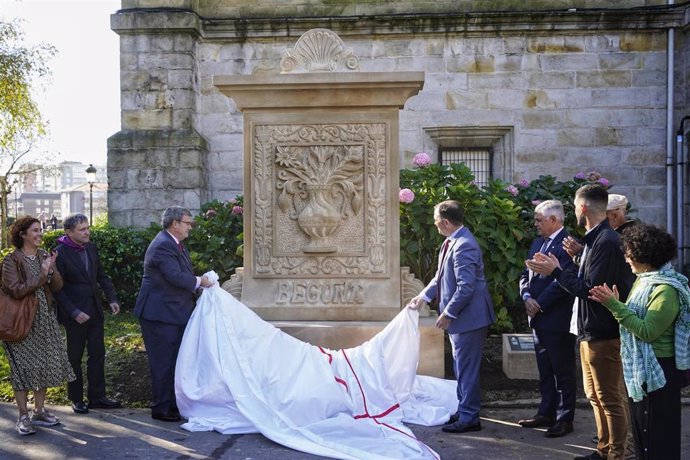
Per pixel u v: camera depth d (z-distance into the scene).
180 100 11.55
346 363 5.57
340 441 4.91
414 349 5.62
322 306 6.23
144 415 5.73
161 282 5.58
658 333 3.56
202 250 9.73
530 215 8.59
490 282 8.22
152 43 11.53
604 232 4.43
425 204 7.96
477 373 5.25
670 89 11.62
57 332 5.41
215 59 12.05
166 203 11.49
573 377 5.17
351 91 6.19
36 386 5.19
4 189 26.94
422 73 6.01
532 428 5.36
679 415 3.65
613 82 11.77
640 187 11.84
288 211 6.33
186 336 5.54
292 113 6.30
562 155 11.88
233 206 9.97
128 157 11.53
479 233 7.99
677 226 11.71
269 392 5.31
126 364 7.06
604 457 4.57
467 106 11.90
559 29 11.67
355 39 11.90
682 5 11.37
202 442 5.02
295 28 11.83
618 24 11.62
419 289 6.35
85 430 5.33
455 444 4.98
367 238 6.27
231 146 12.11
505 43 11.80
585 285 4.34
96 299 5.93
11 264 5.11
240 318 5.60
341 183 6.26
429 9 11.90
